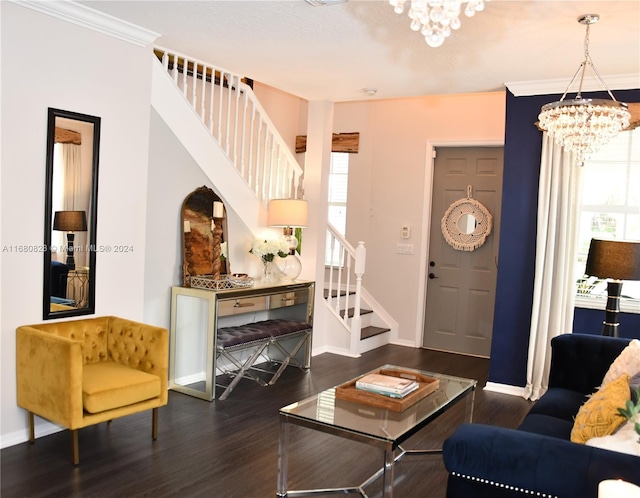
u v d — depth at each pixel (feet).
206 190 15.53
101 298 12.64
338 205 23.52
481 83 16.01
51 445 11.16
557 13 10.46
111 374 11.22
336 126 23.44
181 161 14.84
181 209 14.92
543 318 15.42
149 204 14.06
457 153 21.35
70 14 11.42
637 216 15.15
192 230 15.07
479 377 17.93
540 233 15.37
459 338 21.39
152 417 11.88
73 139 11.80
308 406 9.93
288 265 17.71
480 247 20.97
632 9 10.18
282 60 14.61
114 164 12.69
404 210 22.12
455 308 21.47
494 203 20.74
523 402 15.33
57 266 11.64
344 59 14.25
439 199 21.75
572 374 11.89
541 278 15.43
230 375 16.71
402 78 15.84
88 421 10.32
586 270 13.52
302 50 13.66
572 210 15.08
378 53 13.60
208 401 14.24
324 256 19.90
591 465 6.52
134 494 9.37
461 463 7.15
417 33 12.00
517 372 16.14
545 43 12.19
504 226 16.17
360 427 8.98
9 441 11.05
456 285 21.44
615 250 12.86
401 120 22.11
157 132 14.15
